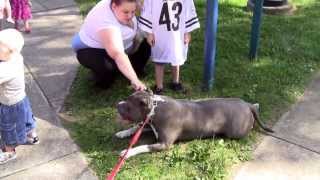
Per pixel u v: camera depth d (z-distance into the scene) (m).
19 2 3.64
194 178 2.33
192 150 2.48
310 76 3.23
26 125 2.48
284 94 3.02
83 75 3.21
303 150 2.55
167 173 2.36
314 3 4.32
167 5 2.78
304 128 2.71
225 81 3.14
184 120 2.48
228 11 4.12
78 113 2.83
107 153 2.50
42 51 3.51
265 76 3.21
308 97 3.00
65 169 2.40
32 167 2.41
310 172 2.41
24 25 3.79
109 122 2.75
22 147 2.54
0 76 2.25
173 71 3.01
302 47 3.56
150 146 2.47
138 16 2.94
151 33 2.84
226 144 2.57
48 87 3.08
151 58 3.13
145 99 2.40
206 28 2.86
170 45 2.86
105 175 2.35
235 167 2.42
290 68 3.30
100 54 2.86
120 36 2.68
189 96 3.00
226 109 2.54
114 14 2.72
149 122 2.47
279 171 2.41
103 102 2.93
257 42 3.33
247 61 3.38
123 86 3.08
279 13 4.06
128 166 2.40
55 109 2.87
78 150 2.53
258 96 3.00
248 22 3.94
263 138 2.63
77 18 4.02
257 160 2.47
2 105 2.36
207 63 2.96
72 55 3.46
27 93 3.01
